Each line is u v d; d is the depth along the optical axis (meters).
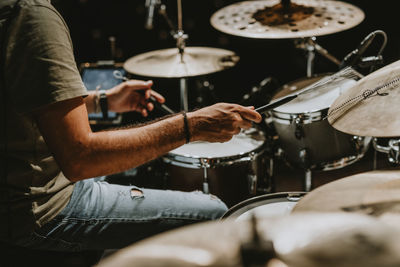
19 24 0.97
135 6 3.34
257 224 0.59
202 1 3.24
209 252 0.57
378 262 0.53
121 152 1.05
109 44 3.43
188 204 1.31
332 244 0.57
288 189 2.28
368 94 1.07
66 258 1.40
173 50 2.23
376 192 0.83
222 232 0.61
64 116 0.98
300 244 0.58
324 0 2.03
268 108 1.31
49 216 1.16
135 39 3.42
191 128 1.12
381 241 0.57
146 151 1.08
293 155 1.74
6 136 1.04
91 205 1.24
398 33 2.79
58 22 1.00
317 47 2.03
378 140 2.38
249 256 0.54
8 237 1.11
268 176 1.76
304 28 1.77
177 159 1.62
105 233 1.23
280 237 0.59
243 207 1.20
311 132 1.60
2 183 1.07
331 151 1.64
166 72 1.98
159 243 0.60
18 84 0.97
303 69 3.10
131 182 1.79
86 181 1.29
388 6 2.78
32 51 0.96
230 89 3.24
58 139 0.99
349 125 1.02
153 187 1.87
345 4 2.00
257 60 3.21
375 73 1.17
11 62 0.97
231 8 2.11
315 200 0.84
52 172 1.16
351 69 1.56
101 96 1.56
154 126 1.11
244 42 3.21
